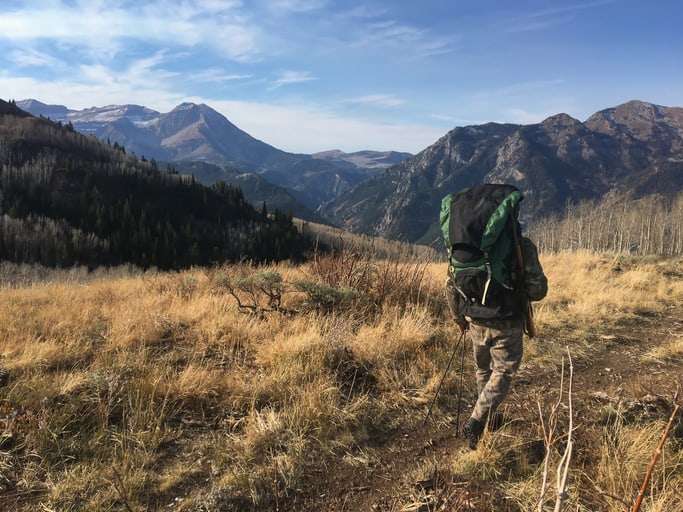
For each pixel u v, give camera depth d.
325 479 3.12
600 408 3.92
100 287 10.12
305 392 3.97
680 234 93.38
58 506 2.70
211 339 5.36
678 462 3.02
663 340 5.96
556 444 3.39
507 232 3.23
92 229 109.75
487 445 3.27
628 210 115.25
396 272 7.45
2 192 121.06
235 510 2.79
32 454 3.09
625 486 2.82
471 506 2.80
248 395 4.04
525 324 3.44
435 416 3.97
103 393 3.83
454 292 3.55
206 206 142.25
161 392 3.92
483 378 3.70
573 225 113.56
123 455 3.13
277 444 3.39
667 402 3.93
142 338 5.22
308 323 5.84
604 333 6.16
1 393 3.70
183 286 8.75
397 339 5.35
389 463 3.31
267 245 101.44
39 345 4.73
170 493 2.89
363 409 3.96
